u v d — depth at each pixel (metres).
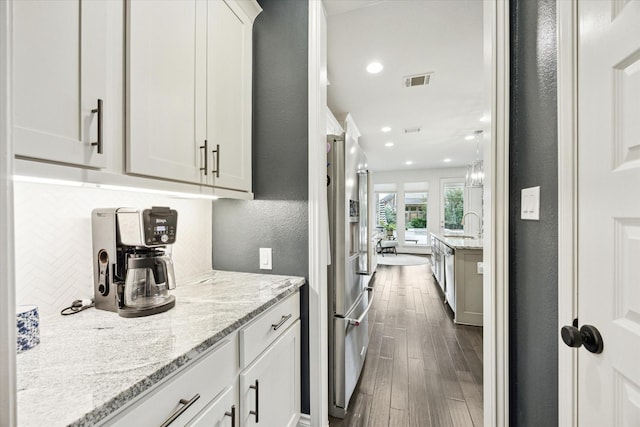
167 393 0.66
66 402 0.51
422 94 3.27
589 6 0.71
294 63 1.53
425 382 2.05
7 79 0.33
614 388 0.64
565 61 0.79
